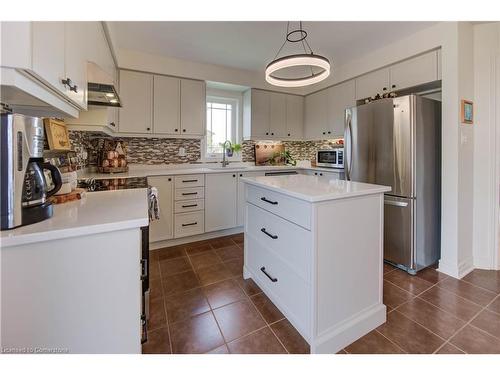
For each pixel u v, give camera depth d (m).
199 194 3.26
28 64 0.77
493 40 2.28
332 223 1.41
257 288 2.11
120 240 0.97
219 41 2.78
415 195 2.32
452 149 2.25
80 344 0.93
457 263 2.28
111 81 1.72
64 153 1.48
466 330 1.58
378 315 1.62
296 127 4.38
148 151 3.49
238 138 4.20
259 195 1.96
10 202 0.84
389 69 2.91
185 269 2.49
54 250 0.87
